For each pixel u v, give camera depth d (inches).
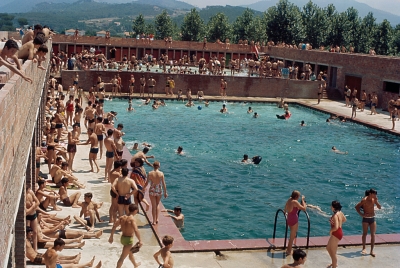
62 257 486.0
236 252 550.0
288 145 1197.1
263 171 964.0
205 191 825.5
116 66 2000.5
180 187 841.5
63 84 1819.6
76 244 537.3
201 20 3828.7
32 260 480.4
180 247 546.0
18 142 340.2
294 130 1384.1
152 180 602.9
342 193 846.5
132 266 502.0
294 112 1707.7
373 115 1585.9
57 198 647.1
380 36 3351.4
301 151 1140.5
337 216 502.0
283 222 693.9
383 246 585.0
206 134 1286.9
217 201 776.9
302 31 3169.3
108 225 600.1
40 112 882.8
